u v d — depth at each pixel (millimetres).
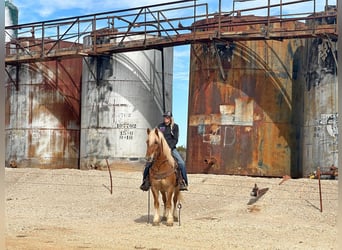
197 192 23688
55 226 16984
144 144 34688
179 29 30141
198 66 30656
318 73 27844
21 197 25984
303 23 30250
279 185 23016
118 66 34625
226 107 29656
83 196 25234
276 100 29938
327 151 27141
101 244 13570
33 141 38125
